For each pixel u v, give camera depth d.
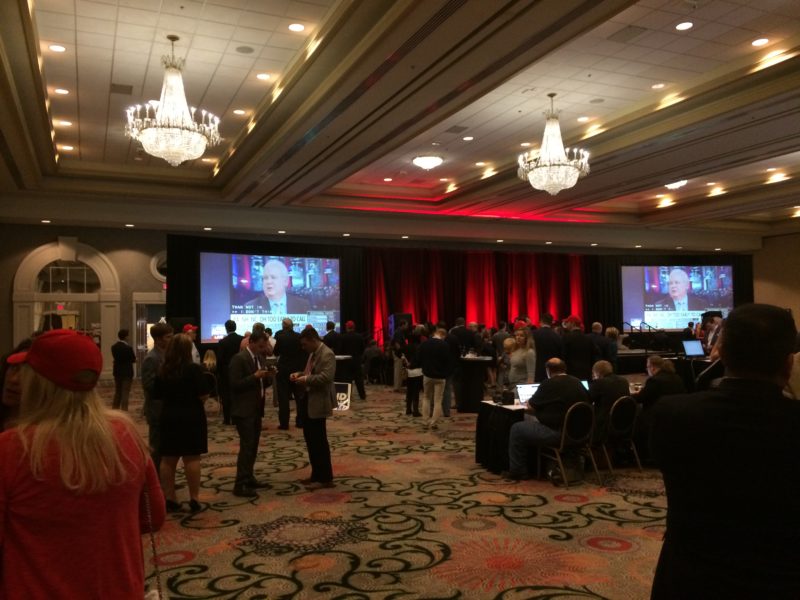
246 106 9.59
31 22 6.34
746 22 7.12
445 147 12.03
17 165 10.77
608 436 6.35
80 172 12.79
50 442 1.42
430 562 4.04
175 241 14.08
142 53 7.78
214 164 12.98
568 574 3.83
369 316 18.38
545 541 4.41
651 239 20.55
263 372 5.76
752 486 1.35
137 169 13.21
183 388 5.11
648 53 7.88
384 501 5.44
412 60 6.84
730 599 1.34
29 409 1.47
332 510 5.19
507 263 20.30
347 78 7.33
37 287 15.10
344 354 12.37
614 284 20.23
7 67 7.01
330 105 8.16
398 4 5.92
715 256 20.53
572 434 5.81
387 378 15.39
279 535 4.59
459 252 19.72
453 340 10.10
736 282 20.88
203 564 4.06
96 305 15.60
